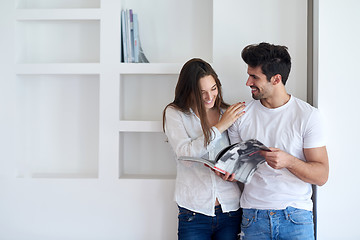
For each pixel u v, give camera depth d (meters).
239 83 1.97
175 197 1.73
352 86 1.79
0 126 2.07
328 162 1.66
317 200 1.80
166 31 2.19
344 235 1.78
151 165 2.18
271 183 1.63
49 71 2.04
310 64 1.98
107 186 2.00
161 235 1.99
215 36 1.97
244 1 1.96
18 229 2.04
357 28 1.79
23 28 2.17
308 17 2.00
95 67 2.02
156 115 2.19
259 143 1.45
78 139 2.21
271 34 1.95
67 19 2.04
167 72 1.99
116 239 2.00
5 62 2.06
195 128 1.73
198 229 1.66
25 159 2.21
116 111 2.01
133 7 2.20
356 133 1.79
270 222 1.58
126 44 2.03
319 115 1.62
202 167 1.69
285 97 1.68
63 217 2.02
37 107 2.21
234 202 1.71
